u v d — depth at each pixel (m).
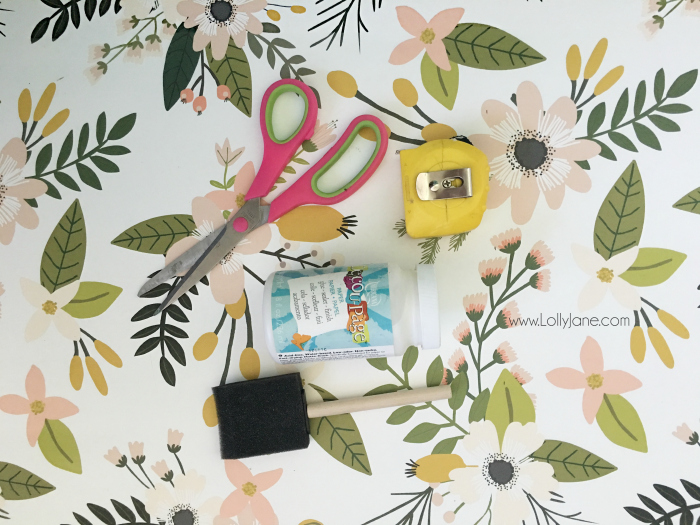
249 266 0.52
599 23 0.52
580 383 0.51
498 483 0.51
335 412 0.50
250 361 0.52
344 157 0.52
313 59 0.53
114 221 0.53
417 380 0.52
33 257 0.54
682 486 0.50
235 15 0.54
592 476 0.51
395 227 0.52
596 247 0.51
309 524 0.52
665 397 0.50
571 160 0.51
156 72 0.54
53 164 0.54
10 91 0.54
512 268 0.51
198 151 0.53
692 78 0.51
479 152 0.48
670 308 0.50
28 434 0.53
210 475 0.52
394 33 0.53
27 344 0.53
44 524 0.53
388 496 0.52
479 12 0.53
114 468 0.53
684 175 0.51
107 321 0.53
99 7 0.54
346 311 0.45
